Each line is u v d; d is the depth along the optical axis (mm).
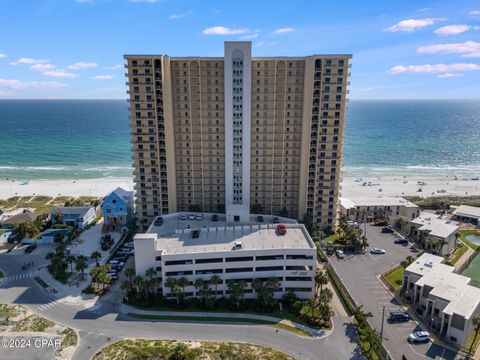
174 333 78562
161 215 124812
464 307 76688
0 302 89812
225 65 115438
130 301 90125
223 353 71688
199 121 127875
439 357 71000
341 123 121438
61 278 101500
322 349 73375
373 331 74062
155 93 119000
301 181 129750
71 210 143125
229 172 124875
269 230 104625
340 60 116250
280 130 128250
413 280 91312
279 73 123438
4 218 150875
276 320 83375
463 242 130750
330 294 83938
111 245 124688
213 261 90438
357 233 121625
